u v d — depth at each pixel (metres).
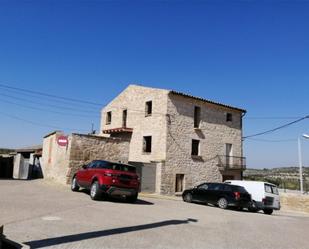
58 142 24.61
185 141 31.00
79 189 20.03
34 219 9.67
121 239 8.07
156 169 29.25
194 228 10.56
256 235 10.44
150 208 14.90
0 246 6.42
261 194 22.53
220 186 21.45
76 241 7.52
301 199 28.70
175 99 30.69
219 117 34.47
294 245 9.33
